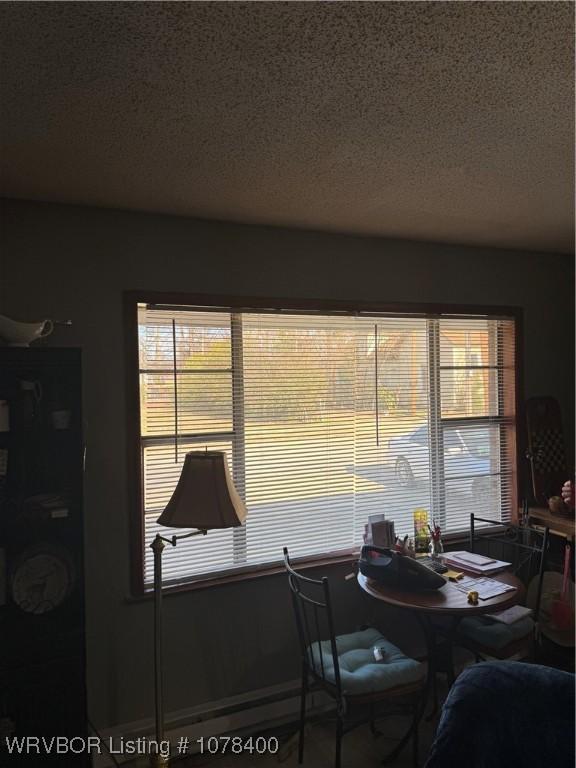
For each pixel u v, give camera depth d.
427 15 1.16
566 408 3.78
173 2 1.10
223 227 2.75
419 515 3.10
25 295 2.36
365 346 3.17
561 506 3.32
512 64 1.36
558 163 2.02
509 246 3.47
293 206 2.50
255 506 2.88
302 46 1.27
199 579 2.69
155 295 2.58
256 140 1.78
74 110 1.56
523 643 2.59
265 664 2.79
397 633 3.12
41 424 2.18
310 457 3.02
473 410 3.54
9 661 2.05
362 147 1.85
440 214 2.67
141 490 2.56
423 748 2.51
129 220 2.54
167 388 2.67
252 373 2.88
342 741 2.58
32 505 2.11
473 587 2.55
